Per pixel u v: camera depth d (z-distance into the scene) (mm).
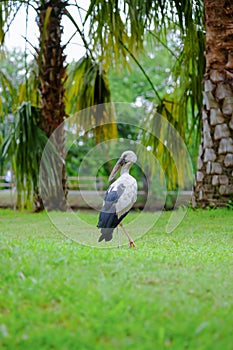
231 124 9031
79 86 10945
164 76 20516
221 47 9008
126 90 20266
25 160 9492
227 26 8969
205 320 3094
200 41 10094
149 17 9539
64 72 10148
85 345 2770
